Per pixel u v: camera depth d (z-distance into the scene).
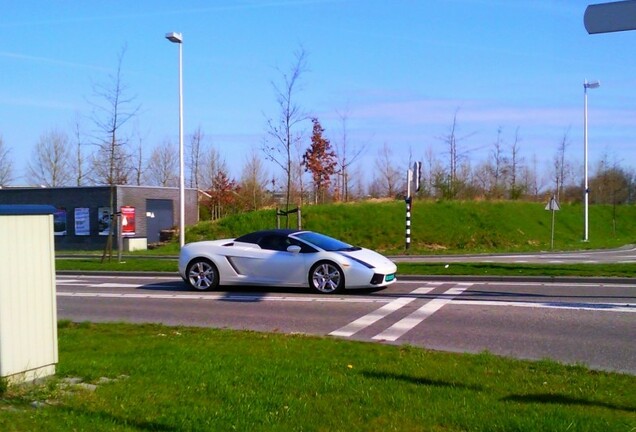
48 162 44.16
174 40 23.73
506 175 46.72
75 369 6.62
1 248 5.71
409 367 6.96
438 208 38.84
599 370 7.11
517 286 14.48
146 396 5.73
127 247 36.56
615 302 12.06
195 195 44.12
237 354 7.59
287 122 23.12
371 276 13.52
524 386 6.21
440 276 15.82
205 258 14.47
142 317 11.47
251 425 4.98
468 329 9.81
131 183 41.94
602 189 53.81
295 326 10.36
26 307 5.98
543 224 42.16
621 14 8.79
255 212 37.28
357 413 5.30
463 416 5.21
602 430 4.83
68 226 39.31
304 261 13.84
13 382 5.81
